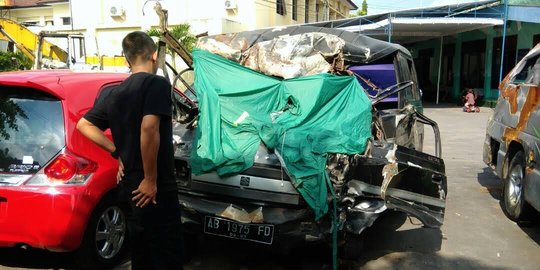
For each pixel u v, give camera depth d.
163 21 4.51
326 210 3.77
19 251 4.62
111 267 4.29
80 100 4.17
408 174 4.17
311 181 3.77
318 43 4.98
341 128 4.18
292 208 3.85
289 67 4.72
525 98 5.73
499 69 22.38
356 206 3.94
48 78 4.24
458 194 6.98
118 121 3.04
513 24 21.23
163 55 4.67
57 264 4.33
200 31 21.59
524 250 4.88
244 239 3.85
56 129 3.95
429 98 29.02
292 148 3.88
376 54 5.44
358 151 3.98
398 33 23.75
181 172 4.16
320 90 4.39
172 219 3.13
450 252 4.77
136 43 3.09
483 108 22.30
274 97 4.49
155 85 2.98
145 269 3.23
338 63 4.92
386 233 5.27
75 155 3.90
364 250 4.75
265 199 3.82
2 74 4.38
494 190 7.22
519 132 5.67
